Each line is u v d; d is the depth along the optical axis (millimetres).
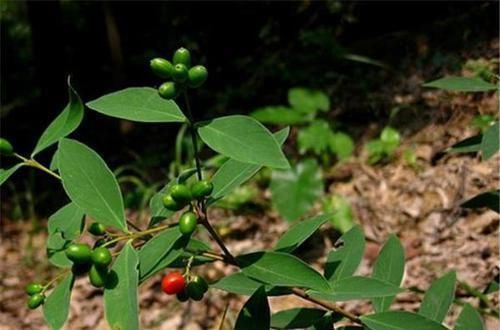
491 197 580
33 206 1779
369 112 1699
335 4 1983
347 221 1383
